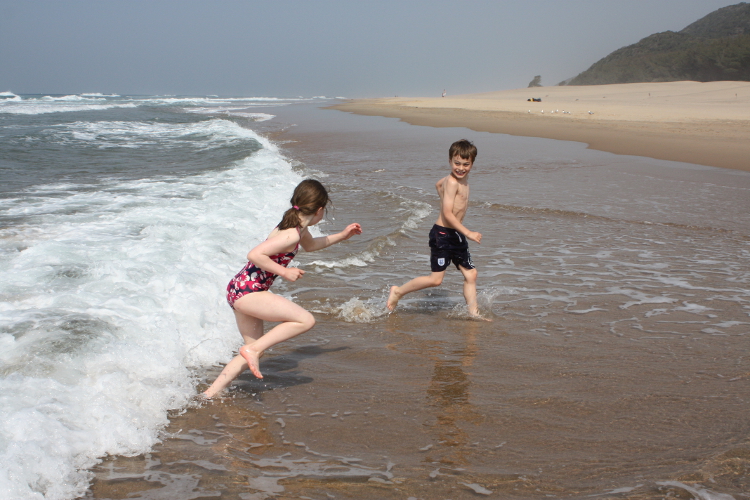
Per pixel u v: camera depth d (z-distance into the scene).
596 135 20.55
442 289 5.27
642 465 2.47
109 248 5.28
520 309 4.71
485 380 3.39
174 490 2.25
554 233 7.40
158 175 10.39
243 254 5.61
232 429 2.77
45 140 16.42
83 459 2.40
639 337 4.11
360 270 5.75
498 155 15.44
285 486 2.30
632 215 8.51
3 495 2.06
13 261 4.76
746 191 10.56
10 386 2.71
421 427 2.82
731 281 5.50
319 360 3.69
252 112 44.00
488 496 2.24
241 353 3.08
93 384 2.89
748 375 3.46
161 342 3.50
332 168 12.97
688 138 18.95
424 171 12.66
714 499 2.20
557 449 2.61
